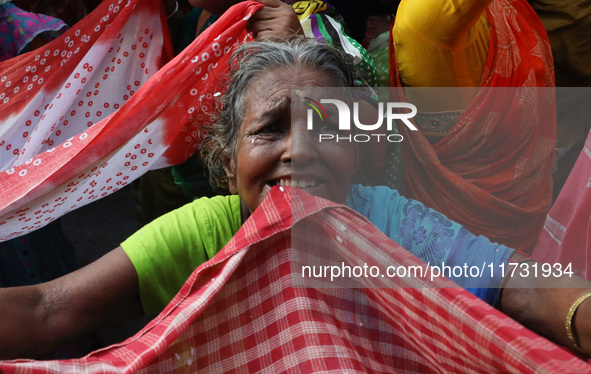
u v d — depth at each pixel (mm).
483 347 976
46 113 2068
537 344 918
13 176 1633
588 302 1086
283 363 1165
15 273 2557
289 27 1702
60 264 2686
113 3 2084
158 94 1631
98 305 1427
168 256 1481
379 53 2217
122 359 1124
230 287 1236
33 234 2576
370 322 1205
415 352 1197
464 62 1923
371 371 1173
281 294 1197
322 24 2010
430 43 1881
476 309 978
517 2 2068
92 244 3639
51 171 1618
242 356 1208
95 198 1890
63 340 1383
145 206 2959
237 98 1391
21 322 1324
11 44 2740
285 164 1307
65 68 2121
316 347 1141
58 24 2814
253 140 1331
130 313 1505
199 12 2604
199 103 1786
